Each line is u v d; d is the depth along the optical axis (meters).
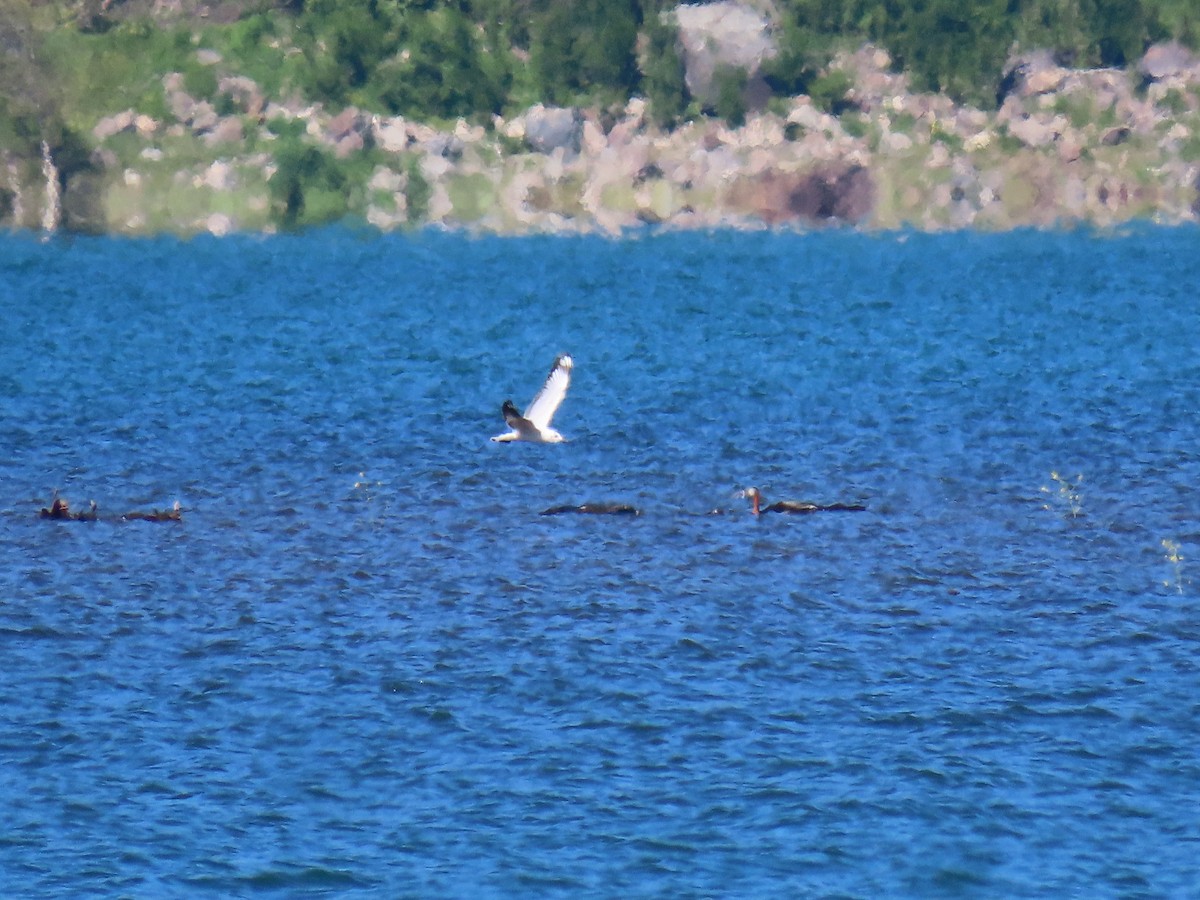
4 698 22.94
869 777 20.45
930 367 60.41
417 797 20.00
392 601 27.67
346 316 81.38
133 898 17.62
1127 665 24.38
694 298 87.94
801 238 108.25
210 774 20.58
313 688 23.39
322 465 40.28
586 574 29.34
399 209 110.81
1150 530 32.72
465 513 34.44
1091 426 46.12
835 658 24.70
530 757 21.06
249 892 17.80
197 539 31.97
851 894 17.78
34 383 55.97
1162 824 19.28
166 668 24.23
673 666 24.31
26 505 35.50
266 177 110.56
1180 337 69.94
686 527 32.84
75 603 27.44
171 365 61.75
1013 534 32.41
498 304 86.06
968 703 22.81
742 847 18.73
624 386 56.00
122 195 109.94
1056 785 20.27
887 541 31.77
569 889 17.88
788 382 56.25
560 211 111.00
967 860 18.44
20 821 19.30
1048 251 103.94
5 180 109.56
